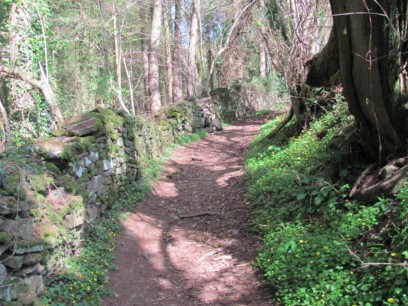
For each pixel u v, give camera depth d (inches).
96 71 681.6
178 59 984.9
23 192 159.0
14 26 396.8
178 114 585.6
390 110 190.4
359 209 194.1
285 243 191.3
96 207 245.3
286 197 249.8
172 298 186.7
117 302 179.2
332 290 152.1
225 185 352.8
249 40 949.2
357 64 188.5
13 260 142.3
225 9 811.4
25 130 411.5
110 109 322.3
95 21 595.5
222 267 212.7
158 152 450.6
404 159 192.4
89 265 195.8
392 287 140.0
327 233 191.2
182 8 959.0
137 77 1140.5
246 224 256.7
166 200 330.6
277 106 1028.5
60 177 205.6
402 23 187.6
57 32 564.4
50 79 465.4
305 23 368.5
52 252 173.2
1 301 132.6
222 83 1026.1
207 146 563.5
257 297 179.5
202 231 263.7
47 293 160.1
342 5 184.4
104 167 273.6
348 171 224.7
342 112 319.6
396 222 164.2
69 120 281.0
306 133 362.6
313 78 334.6
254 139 539.8
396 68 187.2
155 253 234.1
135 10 795.4
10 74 386.9
